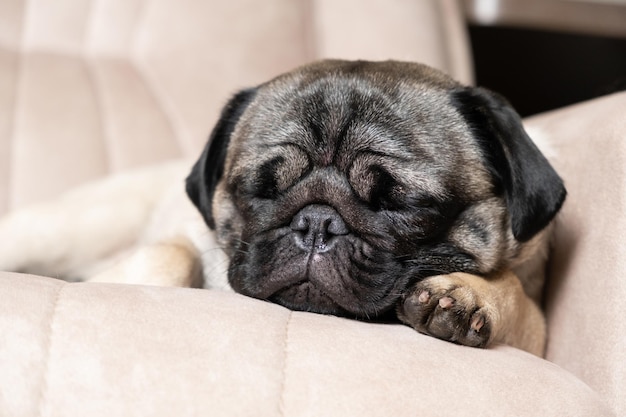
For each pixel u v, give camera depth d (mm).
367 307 603
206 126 970
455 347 559
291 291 614
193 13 996
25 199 924
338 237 609
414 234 614
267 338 527
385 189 613
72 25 992
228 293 579
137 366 508
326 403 510
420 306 576
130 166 951
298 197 622
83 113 957
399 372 523
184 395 504
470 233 632
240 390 508
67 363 506
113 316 521
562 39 1158
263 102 676
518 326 645
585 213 673
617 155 655
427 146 627
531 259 686
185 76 985
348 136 625
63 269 868
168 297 543
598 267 645
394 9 975
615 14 1146
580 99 1187
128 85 978
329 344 530
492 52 1164
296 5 1006
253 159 648
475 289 593
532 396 536
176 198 835
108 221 865
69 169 938
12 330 511
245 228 647
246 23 994
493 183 643
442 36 981
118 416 499
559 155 713
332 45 981
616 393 604
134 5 998
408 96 644
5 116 942
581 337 643
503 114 641
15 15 985
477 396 525
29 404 499
